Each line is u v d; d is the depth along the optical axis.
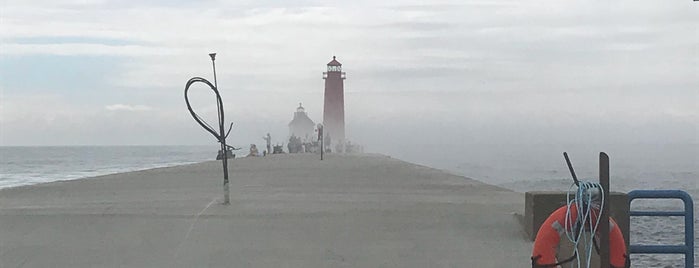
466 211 17.67
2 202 20.80
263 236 13.93
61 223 15.88
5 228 15.14
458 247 12.70
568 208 8.08
